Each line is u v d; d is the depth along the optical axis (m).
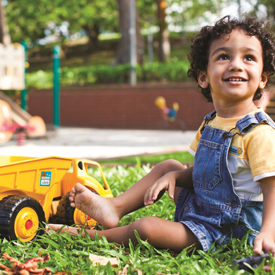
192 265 1.73
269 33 2.05
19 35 33.22
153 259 1.81
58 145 9.20
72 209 2.38
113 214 2.09
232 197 1.92
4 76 9.95
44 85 20.39
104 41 38.81
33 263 1.69
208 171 1.99
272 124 1.96
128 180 3.78
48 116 19.78
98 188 2.44
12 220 1.95
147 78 17.92
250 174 1.93
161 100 14.96
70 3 30.78
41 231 2.12
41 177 2.20
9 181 2.02
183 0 29.91
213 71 2.00
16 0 30.56
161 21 21.80
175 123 16.31
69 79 19.39
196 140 2.26
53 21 33.16
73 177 2.39
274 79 2.24
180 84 16.19
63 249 1.91
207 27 2.10
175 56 30.66
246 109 2.02
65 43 39.25
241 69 1.93
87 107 18.55
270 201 1.80
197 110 15.90
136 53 19.66
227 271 1.68
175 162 2.29
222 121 2.04
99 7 31.28
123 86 17.56
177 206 2.20
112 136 12.43
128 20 19.03
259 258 1.64
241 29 1.99
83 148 8.35
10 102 10.11
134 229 1.94
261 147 1.87
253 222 1.94
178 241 1.90
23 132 9.38
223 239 1.93
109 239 2.04
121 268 1.75
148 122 17.05
